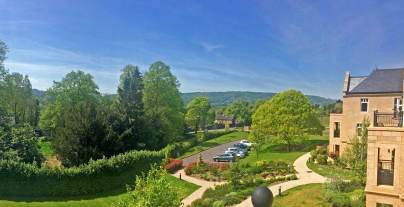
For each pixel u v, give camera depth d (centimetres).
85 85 5747
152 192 1789
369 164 1547
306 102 5734
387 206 1587
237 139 8712
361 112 4112
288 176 3716
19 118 6819
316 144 6178
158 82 5794
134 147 4538
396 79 3988
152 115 5525
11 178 2773
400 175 1462
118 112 4719
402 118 1574
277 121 5616
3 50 4688
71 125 3669
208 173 4144
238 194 3050
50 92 5847
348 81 4375
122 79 5575
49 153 5219
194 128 9394
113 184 3209
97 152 3625
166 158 4353
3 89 4850
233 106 12850
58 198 2869
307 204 2641
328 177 3225
